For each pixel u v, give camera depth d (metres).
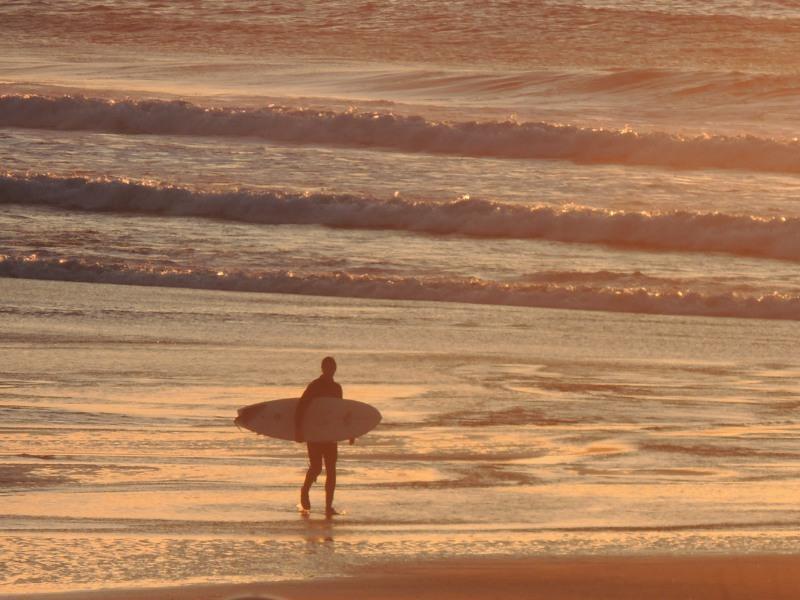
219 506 36.72
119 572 30.09
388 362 57.06
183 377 52.78
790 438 45.84
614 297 72.50
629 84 154.38
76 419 46.06
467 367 56.47
